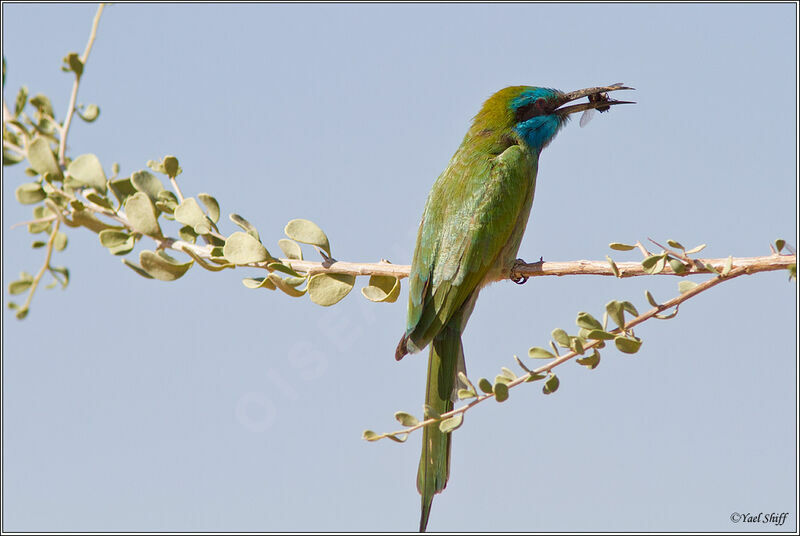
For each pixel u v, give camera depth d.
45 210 9.95
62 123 9.88
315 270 8.62
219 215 8.84
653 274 7.12
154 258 8.38
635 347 6.81
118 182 9.16
